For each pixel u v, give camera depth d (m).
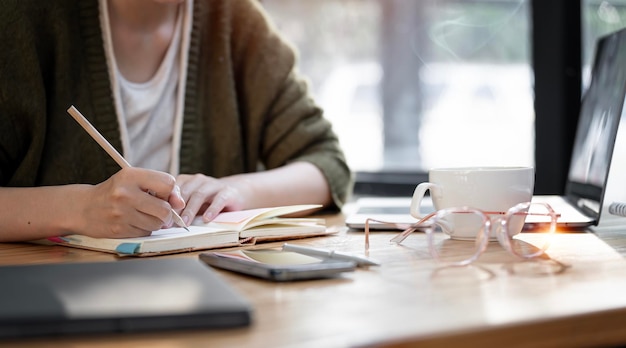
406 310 0.61
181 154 1.55
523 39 1.92
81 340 0.53
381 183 2.28
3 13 1.32
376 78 2.33
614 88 1.22
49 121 1.41
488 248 0.94
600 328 0.60
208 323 0.55
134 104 1.50
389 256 0.89
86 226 1.02
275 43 1.65
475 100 2.10
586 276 0.74
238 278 0.77
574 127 1.79
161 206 1.00
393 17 2.29
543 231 1.09
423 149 2.24
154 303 0.57
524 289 0.69
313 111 1.66
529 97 1.91
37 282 0.64
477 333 0.56
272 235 1.05
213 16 1.62
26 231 1.08
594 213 1.14
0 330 0.52
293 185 1.42
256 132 1.63
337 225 1.26
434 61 2.21
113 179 1.03
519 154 1.97
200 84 1.60
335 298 0.66
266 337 0.54
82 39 1.45
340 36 2.38
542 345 0.58
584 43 1.77
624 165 1.13
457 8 2.13
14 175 1.36
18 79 1.32
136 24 1.49
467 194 0.99
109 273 0.68
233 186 1.31
